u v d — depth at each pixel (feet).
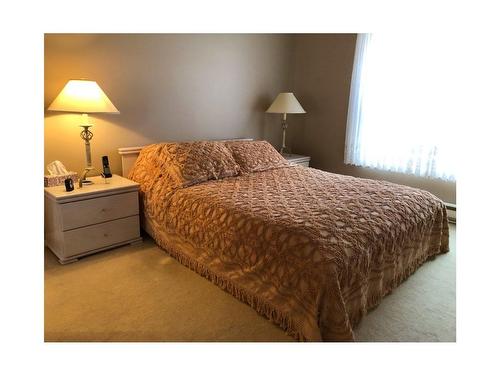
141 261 8.37
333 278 5.33
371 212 6.93
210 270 7.44
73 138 9.22
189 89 11.30
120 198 8.73
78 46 8.85
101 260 8.36
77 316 6.29
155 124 10.71
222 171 9.68
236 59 12.41
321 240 5.71
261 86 13.56
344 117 13.61
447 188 11.50
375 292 6.52
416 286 7.51
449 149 10.95
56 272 7.74
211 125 12.17
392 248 6.77
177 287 7.29
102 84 9.43
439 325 6.21
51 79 8.57
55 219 8.00
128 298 6.87
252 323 6.23
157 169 9.30
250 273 6.52
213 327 6.10
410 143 11.71
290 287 5.82
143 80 10.18
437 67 10.77
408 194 8.21
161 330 5.99
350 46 12.97
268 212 6.75
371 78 12.21
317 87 14.20
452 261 8.70
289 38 14.15
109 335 5.84
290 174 10.25
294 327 5.85
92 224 8.32
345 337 5.36
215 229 7.16
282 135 14.89
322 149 14.60
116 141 10.01
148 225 9.38
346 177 9.92
